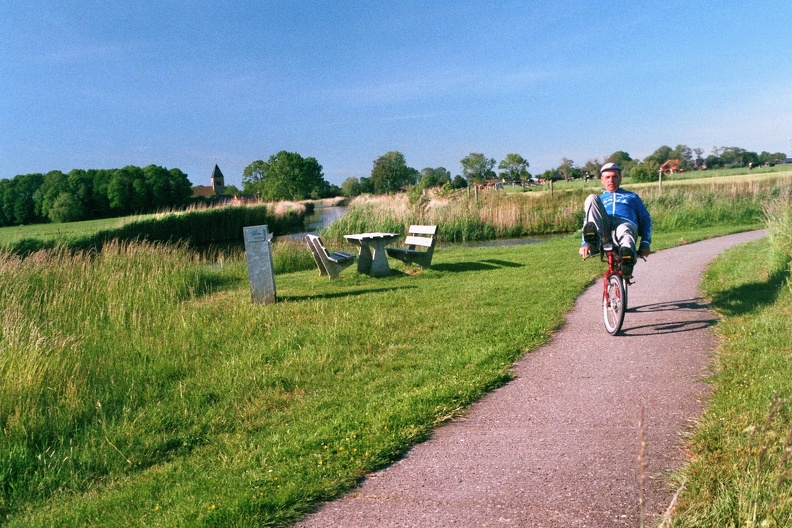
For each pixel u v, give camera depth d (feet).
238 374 19.88
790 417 12.12
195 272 41.52
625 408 14.39
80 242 80.89
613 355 18.65
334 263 40.16
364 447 13.21
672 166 287.48
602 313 24.63
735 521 8.93
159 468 13.97
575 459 11.97
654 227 68.59
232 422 16.30
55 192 289.53
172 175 334.85
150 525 11.05
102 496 12.73
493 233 79.41
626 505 10.08
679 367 16.97
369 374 19.06
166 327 26.22
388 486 11.58
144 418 16.89
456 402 15.60
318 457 12.93
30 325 24.04
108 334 25.67
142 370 20.72
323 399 17.16
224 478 12.60
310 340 23.44
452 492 11.11
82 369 20.22
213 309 30.63
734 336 18.89
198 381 19.81
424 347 21.44
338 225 71.77
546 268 38.34
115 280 34.65
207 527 10.51
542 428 13.66
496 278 35.60
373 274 40.65
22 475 13.91
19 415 16.43
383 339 22.93
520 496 10.73
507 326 23.12
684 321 21.90
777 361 15.88
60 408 17.25
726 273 30.40
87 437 15.87
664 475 10.96
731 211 70.64
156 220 107.24
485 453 12.65
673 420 13.42
